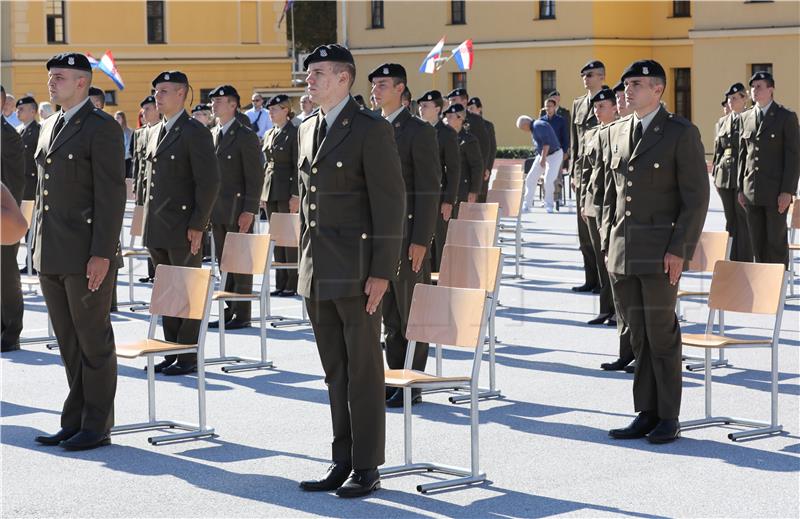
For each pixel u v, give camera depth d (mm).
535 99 41906
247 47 47906
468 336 6977
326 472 7164
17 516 6391
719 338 8062
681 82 41594
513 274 15836
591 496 6684
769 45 36906
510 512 6418
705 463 7324
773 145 13180
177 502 6629
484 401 9031
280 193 14562
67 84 7777
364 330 6719
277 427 8305
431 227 8781
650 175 7824
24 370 10383
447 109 15000
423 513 6414
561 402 8969
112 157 7727
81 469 7289
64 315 7875
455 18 43750
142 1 45938
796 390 9250
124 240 19781
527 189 24547
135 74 45938
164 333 10266
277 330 12281
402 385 6789
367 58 45844
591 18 40375
